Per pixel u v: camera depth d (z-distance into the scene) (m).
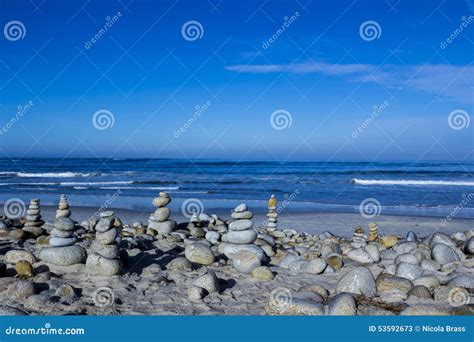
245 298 7.21
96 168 52.97
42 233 12.12
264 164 55.03
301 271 8.98
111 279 7.88
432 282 7.56
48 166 55.72
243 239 9.67
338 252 10.77
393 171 44.25
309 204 25.05
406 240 12.34
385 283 7.45
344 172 44.44
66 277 7.98
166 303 6.90
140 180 39.03
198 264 9.21
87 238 11.43
